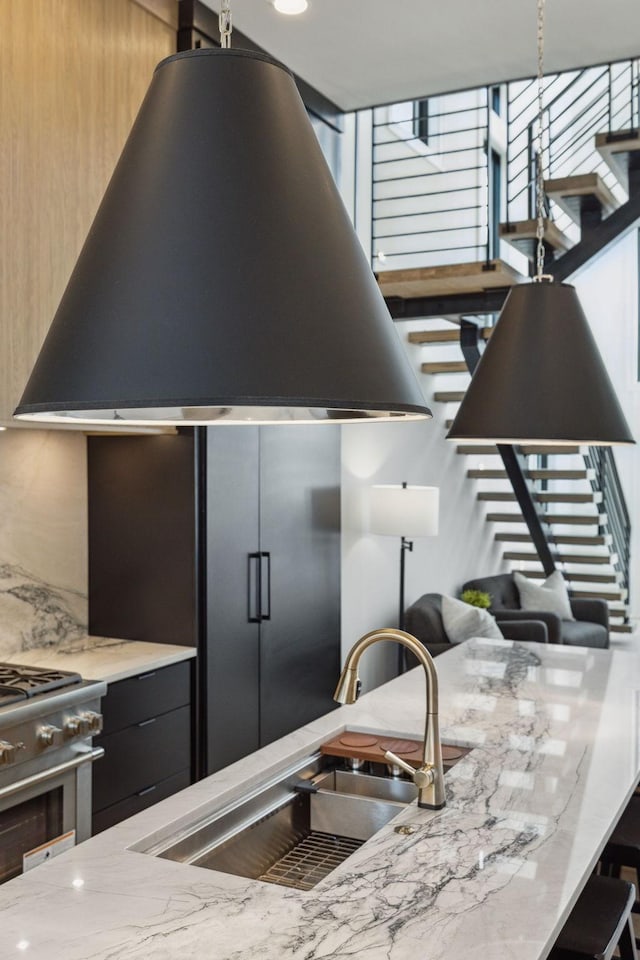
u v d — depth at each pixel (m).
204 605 4.02
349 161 6.06
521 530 9.10
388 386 1.05
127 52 3.57
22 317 3.10
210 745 4.04
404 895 1.66
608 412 2.33
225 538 4.14
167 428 3.91
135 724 3.63
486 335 6.57
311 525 4.87
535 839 1.92
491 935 1.51
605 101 9.27
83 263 1.09
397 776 2.53
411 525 5.56
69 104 3.29
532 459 10.12
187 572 3.99
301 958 1.44
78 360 1.03
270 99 1.12
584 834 1.94
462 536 7.93
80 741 3.11
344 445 5.78
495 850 1.86
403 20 3.99
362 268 1.12
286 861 2.35
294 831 2.43
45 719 2.95
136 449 4.10
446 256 7.62
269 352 0.99
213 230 1.04
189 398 0.97
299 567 4.75
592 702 3.06
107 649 3.93
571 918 2.14
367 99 4.95
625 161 5.16
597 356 2.40
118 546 4.14
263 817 2.29
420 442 7.00
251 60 1.13
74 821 3.10
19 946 1.47
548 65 4.47
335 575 5.13
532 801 2.14
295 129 1.13
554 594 7.52
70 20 3.29
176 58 1.14
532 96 9.34
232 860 2.16
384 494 5.64
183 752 3.93
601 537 8.31
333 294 1.05
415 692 3.22
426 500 5.56
